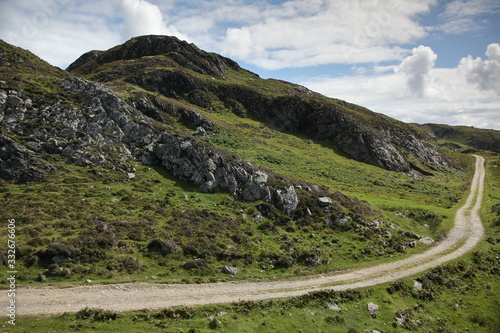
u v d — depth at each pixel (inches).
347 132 4640.8
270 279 1214.3
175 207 1616.6
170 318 875.4
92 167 1814.7
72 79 2412.6
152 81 4707.2
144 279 1069.8
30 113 1910.7
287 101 5300.2
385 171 4037.9
